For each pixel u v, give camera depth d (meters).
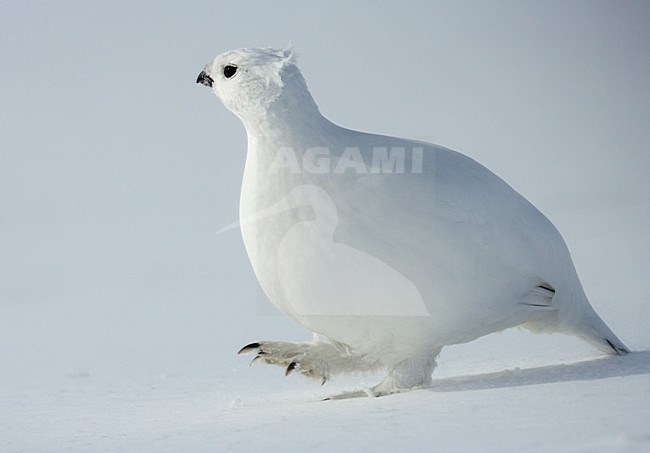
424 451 4.50
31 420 6.73
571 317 7.16
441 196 6.26
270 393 7.43
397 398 6.15
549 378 6.36
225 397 7.32
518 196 6.88
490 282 6.39
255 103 6.47
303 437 5.04
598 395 5.49
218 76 6.68
